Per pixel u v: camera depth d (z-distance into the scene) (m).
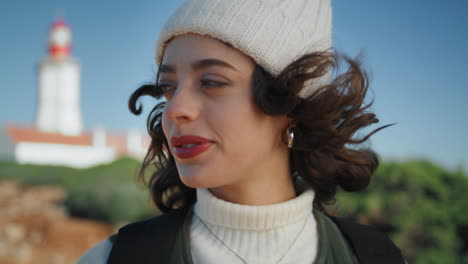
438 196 4.06
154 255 1.08
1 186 16.17
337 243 1.19
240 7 1.02
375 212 4.02
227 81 1.01
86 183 11.55
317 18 1.17
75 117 43.88
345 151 1.39
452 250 3.92
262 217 1.10
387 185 4.12
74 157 32.44
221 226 1.13
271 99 1.02
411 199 4.02
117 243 1.13
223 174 1.02
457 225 3.98
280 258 1.10
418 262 3.81
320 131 1.18
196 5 1.04
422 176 4.04
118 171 12.16
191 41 1.03
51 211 11.50
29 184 17.05
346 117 1.25
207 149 1.01
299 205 1.16
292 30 1.07
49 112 42.59
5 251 7.99
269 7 1.05
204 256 1.09
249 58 1.03
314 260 1.12
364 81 1.28
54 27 44.50
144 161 1.58
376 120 1.38
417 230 3.93
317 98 1.15
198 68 1.02
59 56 44.12
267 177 1.15
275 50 1.03
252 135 1.03
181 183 1.46
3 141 31.39
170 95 1.12
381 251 1.23
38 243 8.84
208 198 1.14
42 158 31.52
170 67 1.07
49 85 42.84
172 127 1.04
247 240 1.11
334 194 1.48
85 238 9.38
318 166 1.32
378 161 1.59
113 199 10.62
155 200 1.51
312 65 1.07
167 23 1.09
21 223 10.20
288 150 1.23
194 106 1.01
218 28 0.99
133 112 1.51
